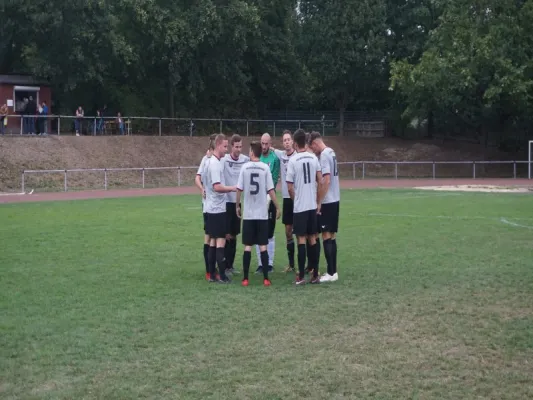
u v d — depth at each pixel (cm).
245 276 1144
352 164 4772
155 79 5306
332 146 5175
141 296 1051
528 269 1237
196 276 1219
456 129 5656
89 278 1189
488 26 4550
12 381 681
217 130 5431
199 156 4556
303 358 745
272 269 1303
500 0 4488
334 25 5197
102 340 813
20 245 1576
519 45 4503
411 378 682
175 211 2400
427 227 1870
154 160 4303
